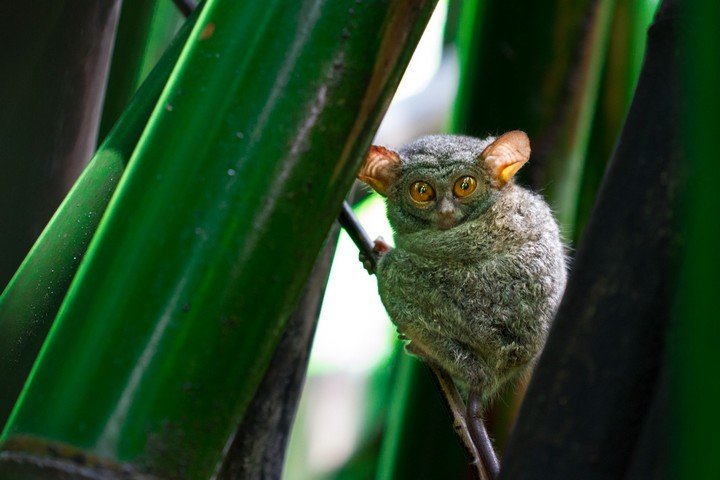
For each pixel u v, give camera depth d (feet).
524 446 1.61
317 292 3.17
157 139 1.73
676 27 1.56
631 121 1.61
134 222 1.69
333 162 1.75
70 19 2.81
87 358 1.64
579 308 1.60
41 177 2.80
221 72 1.75
